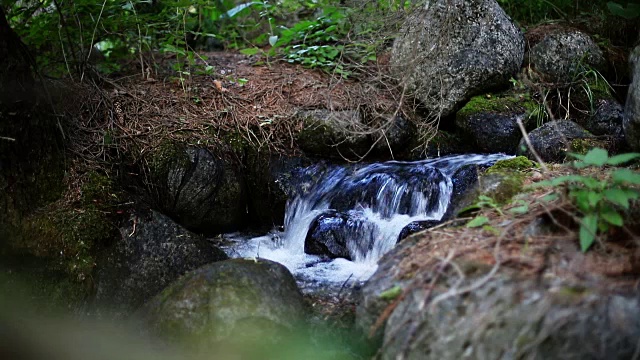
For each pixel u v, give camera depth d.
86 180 3.66
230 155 4.38
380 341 2.55
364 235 3.89
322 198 4.28
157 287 3.41
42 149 3.54
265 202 4.45
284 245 4.24
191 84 4.82
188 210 4.18
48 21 4.60
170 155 4.12
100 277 3.29
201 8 5.53
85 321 3.18
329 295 3.38
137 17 4.80
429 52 4.64
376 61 4.99
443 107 4.58
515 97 4.53
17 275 3.25
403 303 2.43
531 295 2.13
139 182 4.04
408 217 3.95
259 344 2.76
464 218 2.93
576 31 4.71
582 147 3.90
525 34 4.98
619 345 1.98
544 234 2.55
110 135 4.07
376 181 4.14
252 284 2.90
